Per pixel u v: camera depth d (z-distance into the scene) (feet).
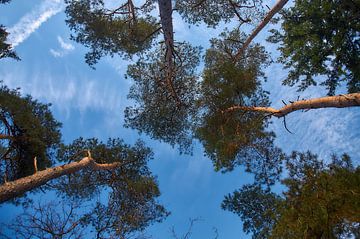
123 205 31.96
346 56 35.78
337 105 25.59
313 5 35.12
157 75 43.32
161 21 41.37
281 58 40.68
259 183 39.24
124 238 25.79
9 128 32.86
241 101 37.55
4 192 21.79
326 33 35.88
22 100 32.89
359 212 16.56
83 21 41.19
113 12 42.14
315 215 17.47
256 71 38.93
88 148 37.29
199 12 43.27
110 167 35.06
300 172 24.75
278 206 21.12
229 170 40.22
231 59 38.73
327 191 18.39
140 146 39.55
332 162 23.24
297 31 36.04
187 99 43.09
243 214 39.65
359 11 33.53
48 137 35.22
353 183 17.90
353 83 36.78
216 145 37.73
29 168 35.04
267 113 37.14
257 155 38.58
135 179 38.17
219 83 36.01
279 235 18.43
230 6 42.19
